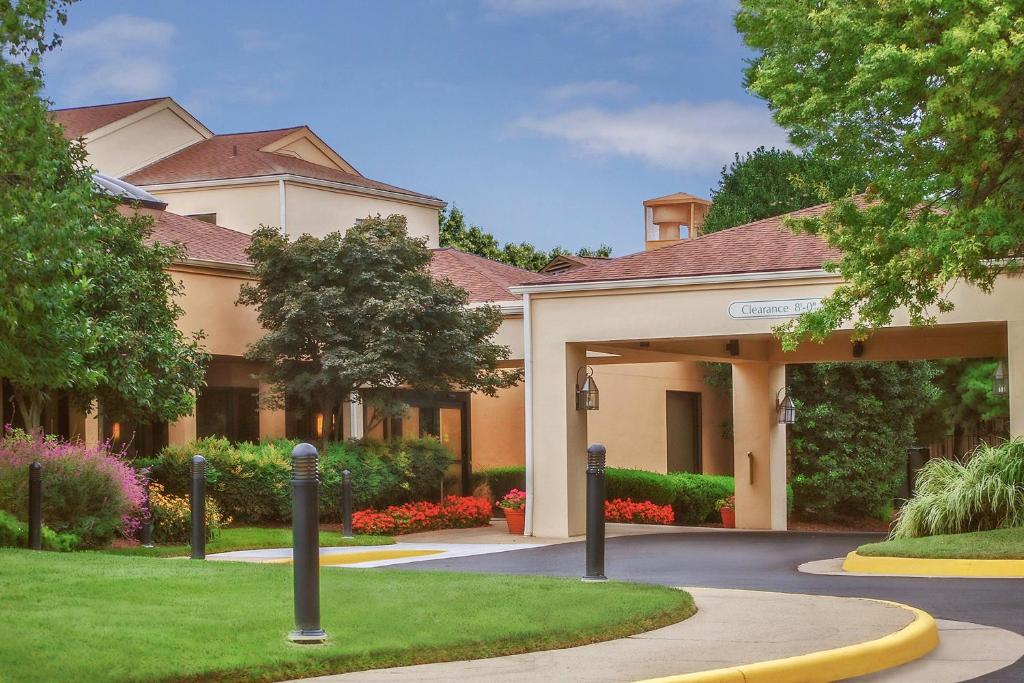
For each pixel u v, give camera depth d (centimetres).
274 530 2220
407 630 899
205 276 2467
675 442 3575
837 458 3188
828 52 1695
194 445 2234
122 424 2367
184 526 1994
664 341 2580
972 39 1459
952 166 1634
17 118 1424
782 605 1148
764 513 2830
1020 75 1553
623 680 769
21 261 1374
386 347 2370
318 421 2758
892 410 3228
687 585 1470
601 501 1277
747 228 2470
